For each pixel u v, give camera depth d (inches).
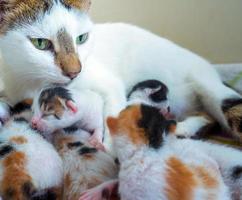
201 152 12.9
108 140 15.8
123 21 23.9
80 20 16.1
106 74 17.8
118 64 18.8
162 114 13.4
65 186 13.4
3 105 16.6
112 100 17.0
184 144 12.8
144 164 11.9
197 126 17.0
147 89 17.0
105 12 23.7
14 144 13.5
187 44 24.0
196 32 23.6
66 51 15.6
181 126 16.9
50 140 14.9
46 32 15.4
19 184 12.5
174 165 11.8
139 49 18.7
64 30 15.5
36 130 14.7
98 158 13.9
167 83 18.2
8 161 12.9
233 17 22.9
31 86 17.1
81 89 16.8
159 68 18.4
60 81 15.9
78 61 15.7
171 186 11.6
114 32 19.1
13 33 15.6
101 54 18.5
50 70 15.6
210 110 17.5
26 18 15.5
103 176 13.5
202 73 18.0
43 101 15.2
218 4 22.8
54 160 13.5
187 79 18.0
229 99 16.7
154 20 23.7
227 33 23.3
